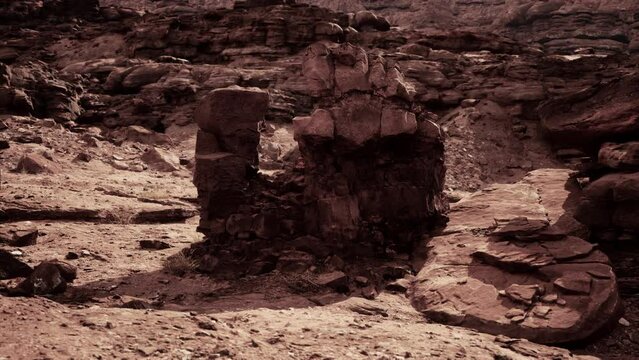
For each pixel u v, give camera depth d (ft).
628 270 32.58
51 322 21.63
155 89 125.49
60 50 174.09
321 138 35.63
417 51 136.05
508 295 28.43
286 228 36.29
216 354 19.92
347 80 37.09
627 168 33.40
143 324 22.54
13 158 70.69
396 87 37.35
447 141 102.42
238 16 154.10
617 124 36.06
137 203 52.85
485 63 130.52
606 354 25.99
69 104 115.34
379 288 32.83
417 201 37.76
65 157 76.33
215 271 33.83
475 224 37.60
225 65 143.02
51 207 45.73
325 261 34.94
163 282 31.83
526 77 118.62
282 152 102.78
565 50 250.37
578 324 26.22
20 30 189.06
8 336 19.58
